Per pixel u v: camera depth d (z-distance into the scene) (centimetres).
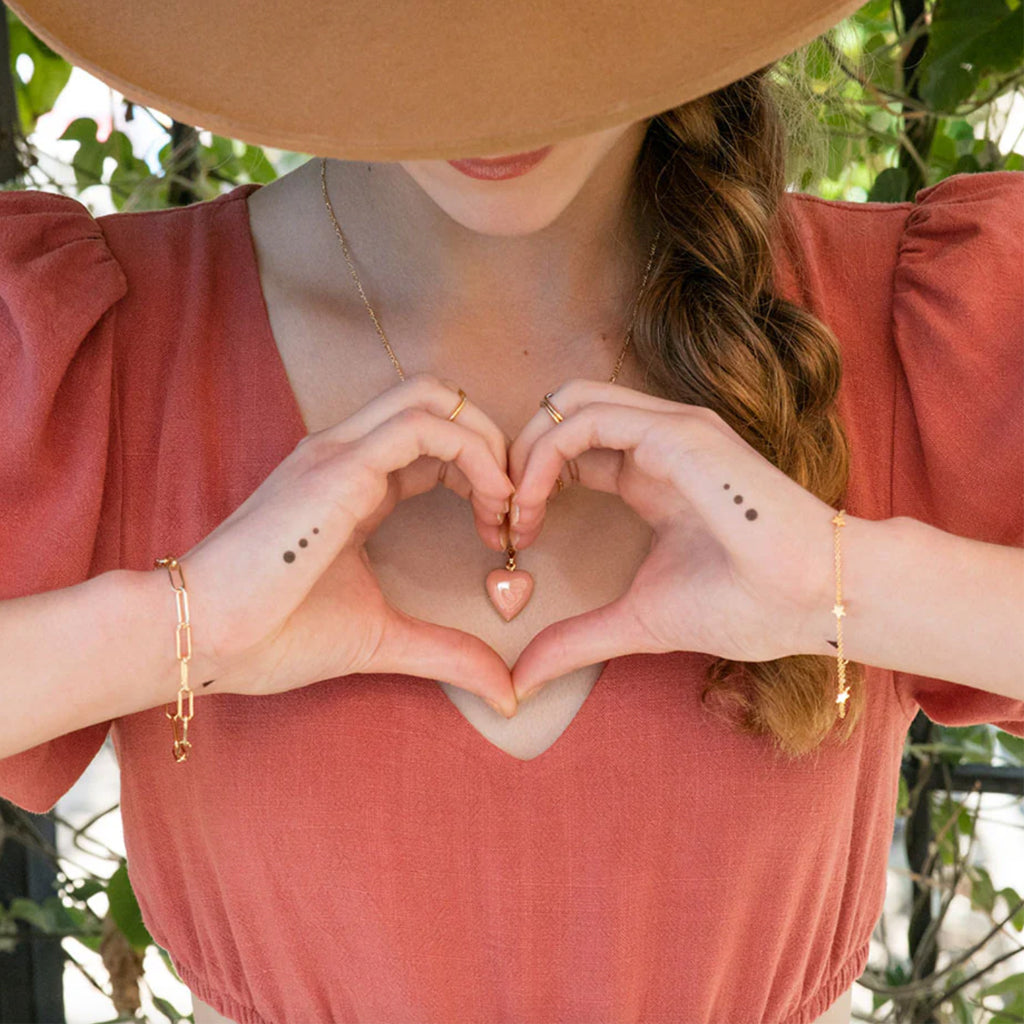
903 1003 138
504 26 65
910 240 92
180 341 88
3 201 90
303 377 88
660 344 86
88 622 79
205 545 80
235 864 86
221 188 130
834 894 90
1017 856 158
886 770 90
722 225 86
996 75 119
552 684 85
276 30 66
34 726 79
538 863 85
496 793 85
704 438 80
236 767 85
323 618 81
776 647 81
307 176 91
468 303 88
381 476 80
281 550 79
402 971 85
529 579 85
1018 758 128
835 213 94
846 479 88
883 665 81
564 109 64
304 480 79
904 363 89
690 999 87
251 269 89
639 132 86
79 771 87
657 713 85
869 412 90
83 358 87
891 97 120
